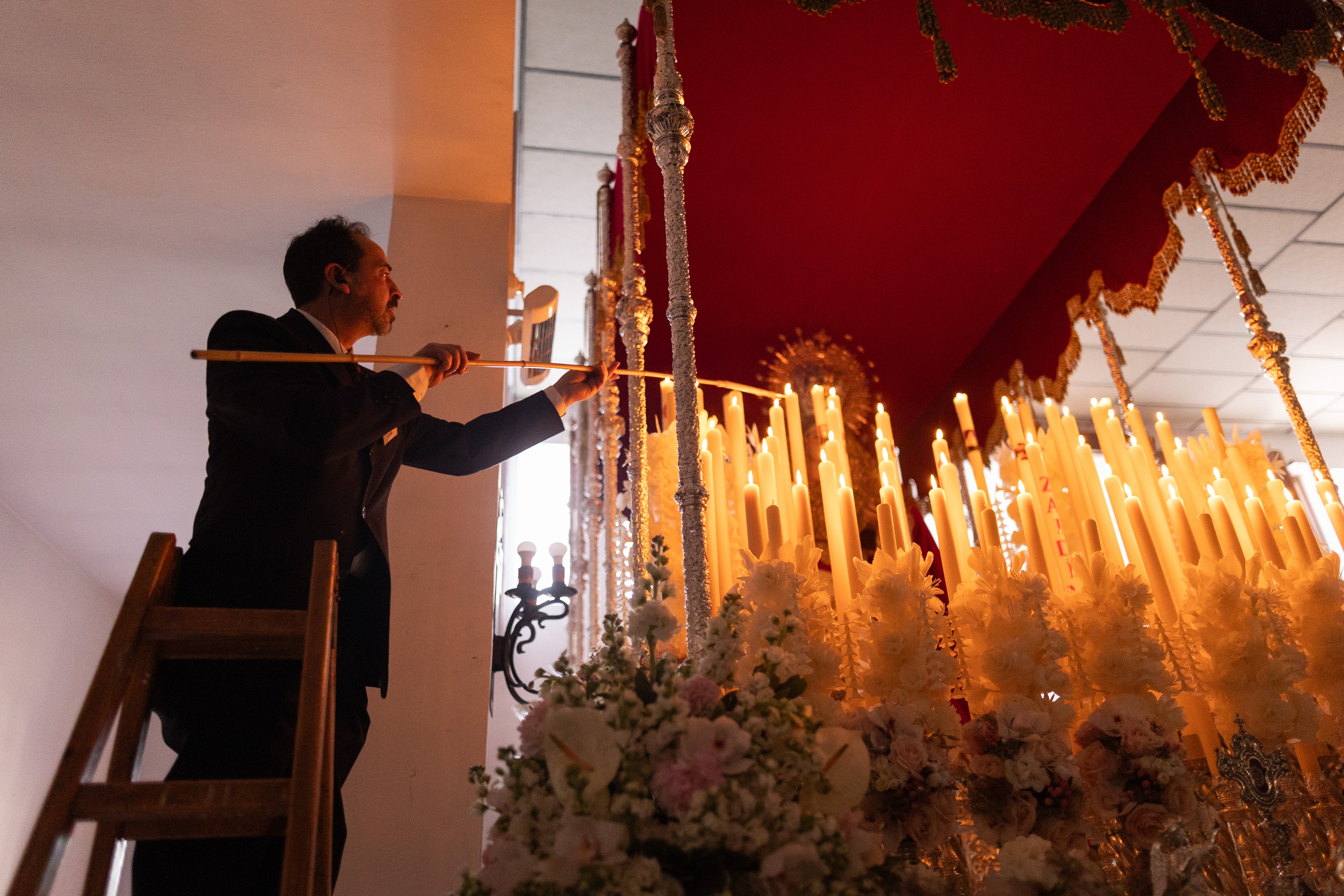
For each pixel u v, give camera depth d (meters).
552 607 5.30
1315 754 1.92
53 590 5.55
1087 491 3.12
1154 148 3.75
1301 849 1.69
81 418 4.51
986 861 1.66
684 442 1.96
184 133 2.95
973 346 4.68
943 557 2.31
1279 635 1.96
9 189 3.13
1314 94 3.13
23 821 5.08
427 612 2.60
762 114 3.56
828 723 1.42
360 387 1.69
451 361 2.09
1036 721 1.60
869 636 1.82
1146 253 3.79
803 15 3.25
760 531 2.19
